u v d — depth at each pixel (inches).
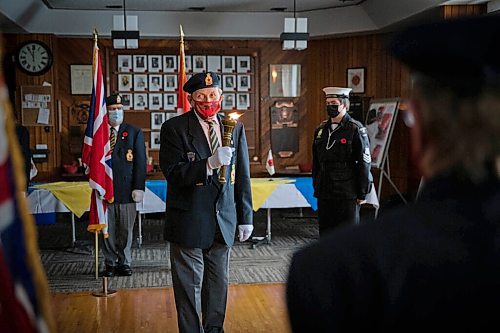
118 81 334.0
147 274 199.2
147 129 337.4
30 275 35.0
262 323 150.6
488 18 28.9
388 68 318.3
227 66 341.4
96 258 191.8
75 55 329.1
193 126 122.4
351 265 30.5
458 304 28.9
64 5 306.8
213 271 124.5
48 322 35.7
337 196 180.7
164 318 155.7
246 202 127.3
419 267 29.7
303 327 30.7
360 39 327.9
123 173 189.0
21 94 314.8
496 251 28.9
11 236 34.4
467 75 28.9
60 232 278.2
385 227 31.6
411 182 303.4
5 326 33.8
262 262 215.6
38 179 318.7
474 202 29.9
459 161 30.0
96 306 165.8
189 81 123.7
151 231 278.7
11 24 289.1
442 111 30.0
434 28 29.8
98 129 179.6
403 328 29.5
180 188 119.5
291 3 308.7
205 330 125.5
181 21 325.4
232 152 118.3
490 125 28.8
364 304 30.0
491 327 28.5
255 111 344.8
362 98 323.3
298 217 313.6
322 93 342.0
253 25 330.6
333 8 320.8
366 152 178.1
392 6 279.1
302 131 347.6
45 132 318.7
